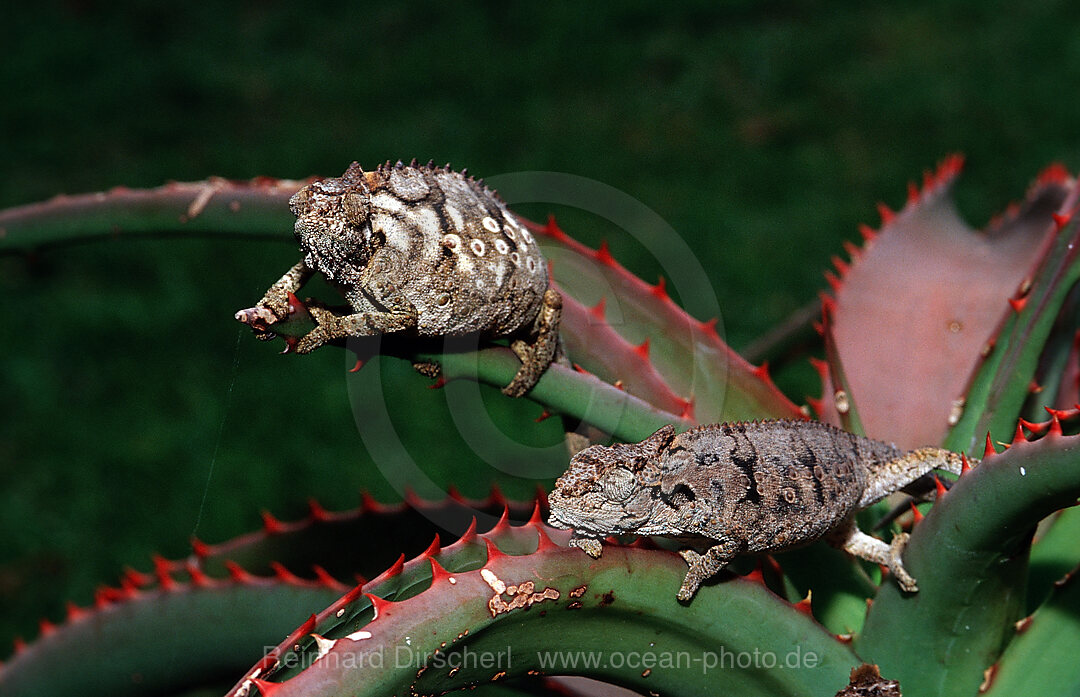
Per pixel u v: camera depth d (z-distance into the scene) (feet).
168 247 4.67
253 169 5.00
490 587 1.82
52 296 4.46
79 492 3.57
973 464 2.03
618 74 5.58
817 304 2.62
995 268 2.45
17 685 2.12
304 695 1.76
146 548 3.35
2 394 4.00
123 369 4.08
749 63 5.61
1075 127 4.95
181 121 5.47
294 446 3.68
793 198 4.65
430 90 5.57
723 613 1.91
